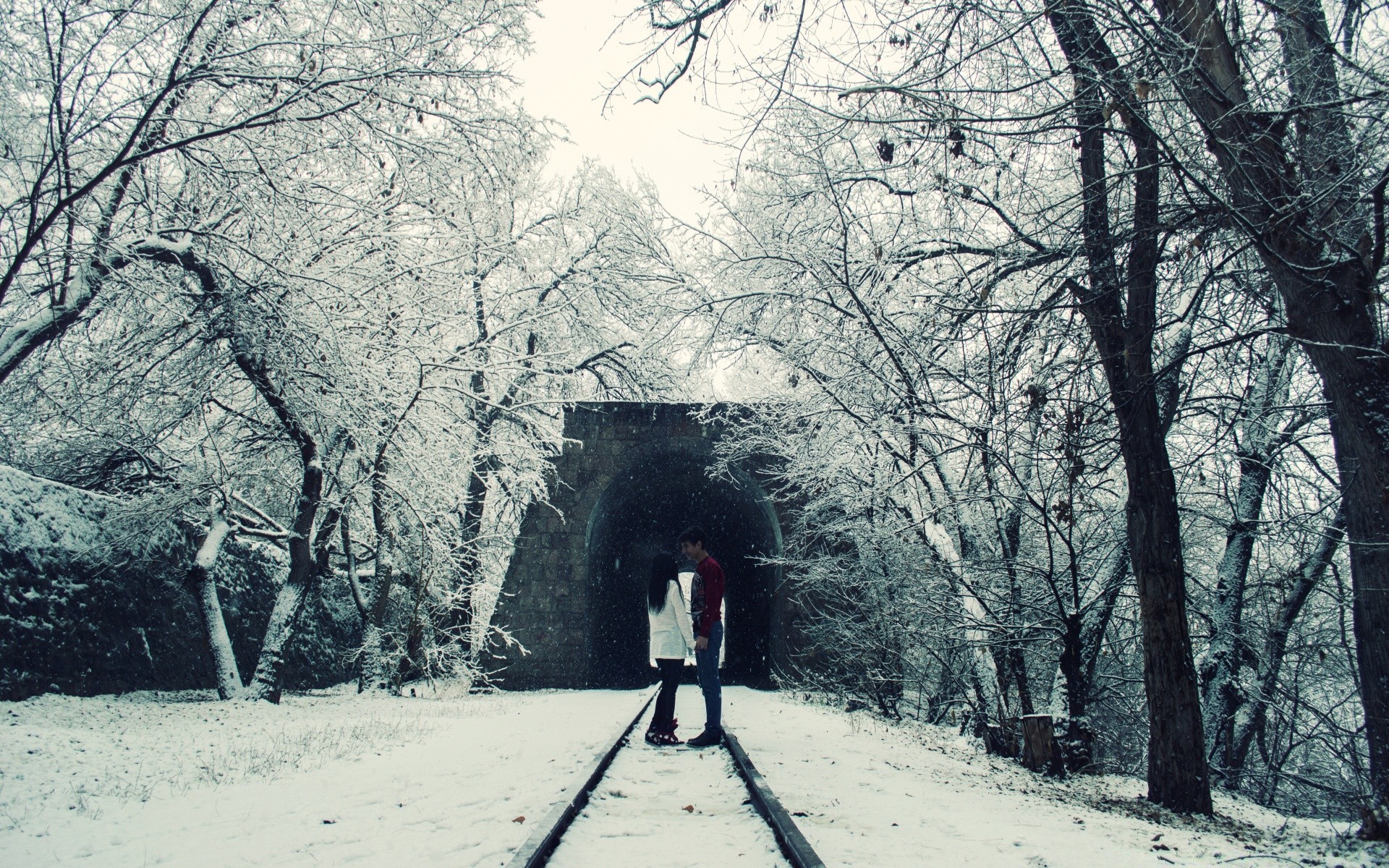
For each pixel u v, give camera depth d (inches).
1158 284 353.1
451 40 537.3
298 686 764.0
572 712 576.1
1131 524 329.1
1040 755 375.6
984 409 434.3
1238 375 406.3
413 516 746.2
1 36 396.2
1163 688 312.3
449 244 674.2
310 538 612.7
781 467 917.8
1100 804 297.7
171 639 605.6
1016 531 499.2
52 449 637.3
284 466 727.7
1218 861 206.7
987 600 498.0
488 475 954.1
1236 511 514.6
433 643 853.8
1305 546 502.0
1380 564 251.9
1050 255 342.0
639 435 954.1
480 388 928.9
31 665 476.7
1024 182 354.0
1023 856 191.9
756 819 208.1
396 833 198.4
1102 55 290.4
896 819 224.8
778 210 543.2
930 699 689.6
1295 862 212.8
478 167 602.5
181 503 581.9
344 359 563.8
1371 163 257.4
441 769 298.2
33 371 498.0
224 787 267.1
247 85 477.7
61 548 522.6
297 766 308.5
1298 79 273.0
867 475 618.2
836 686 788.0
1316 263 262.7
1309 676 579.8
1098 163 332.2
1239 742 517.0
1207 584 644.7
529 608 920.3
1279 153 261.1
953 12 303.1
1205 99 267.4
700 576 365.7
